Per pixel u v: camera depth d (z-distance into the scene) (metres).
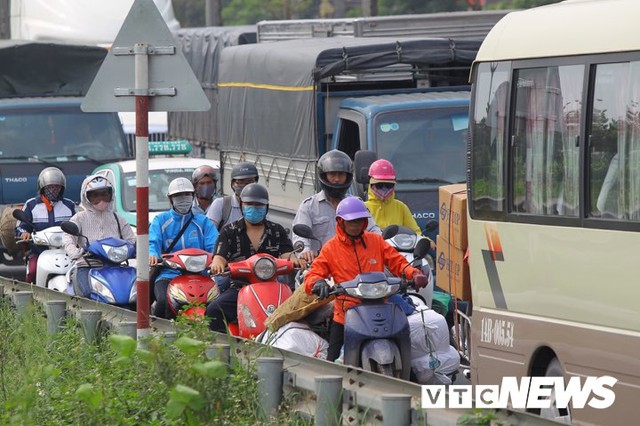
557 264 19.66
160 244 27.20
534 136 20.52
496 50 21.75
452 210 25.16
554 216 19.77
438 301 26.75
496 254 21.33
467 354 25.08
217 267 23.64
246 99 41.34
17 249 37.16
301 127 36.25
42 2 57.38
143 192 21.22
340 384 17.06
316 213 25.22
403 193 32.84
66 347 22.81
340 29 42.50
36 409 18.80
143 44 21.02
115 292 27.89
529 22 21.12
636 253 17.89
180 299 25.88
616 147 18.47
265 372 18.39
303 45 38.59
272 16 126.06
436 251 26.95
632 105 18.16
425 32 41.09
